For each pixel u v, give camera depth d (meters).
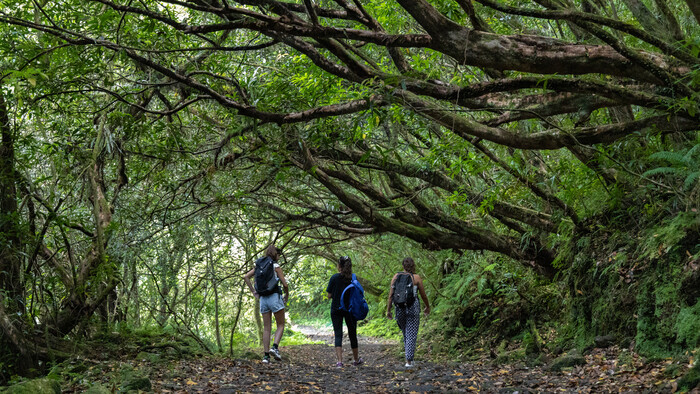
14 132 6.81
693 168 5.46
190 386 5.93
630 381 5.14
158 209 9.66
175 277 11.48
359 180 9.60
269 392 5.75
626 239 7.19
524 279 10.62
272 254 9.02
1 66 5.74
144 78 7.65
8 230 6.85
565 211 7.99
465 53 4.59
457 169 7.37
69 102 7.32
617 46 4.49
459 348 11.23
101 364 7.33
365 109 5.44
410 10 4.46
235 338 16.50
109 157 9.01
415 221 9.36
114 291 10.86
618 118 6.66
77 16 6.04
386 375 7.54
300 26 4.73
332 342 20.42
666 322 5.73
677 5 6.49
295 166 8.50
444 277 15.08
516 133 5.76
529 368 7.31
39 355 7.25
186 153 8.44
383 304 21.86
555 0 5.40
